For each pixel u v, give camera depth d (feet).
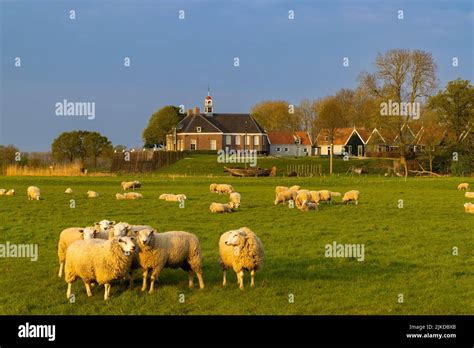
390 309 60.13
